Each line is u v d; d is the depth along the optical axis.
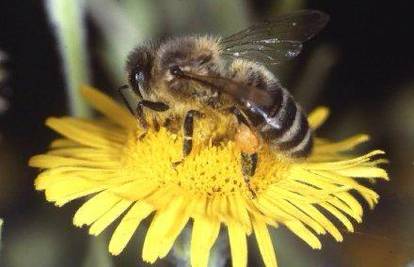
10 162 0.12
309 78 0.12
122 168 0.10
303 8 0.12
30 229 0.12
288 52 0.10
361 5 0.13
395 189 0.12
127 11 0.12
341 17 0.13
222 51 0.10
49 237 0.12
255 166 0.10
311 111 0.12
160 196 0.10
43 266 0.12
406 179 0.12
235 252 0.09
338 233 0.09
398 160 0.12
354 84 0.13
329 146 0.11
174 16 0.12
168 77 0.09
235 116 0.10
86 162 0.10
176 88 0.09
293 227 0.09
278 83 0.10
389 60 0.13
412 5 0.13
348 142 0.11
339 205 0.10
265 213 0.10
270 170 0.10
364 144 0.12
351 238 0.11
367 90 0.13
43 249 0.12
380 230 0.11
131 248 0.11
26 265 0.12
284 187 0.10
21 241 0.12
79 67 0.11
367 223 0.11
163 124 0.10
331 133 0.12
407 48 0.13
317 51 0.12
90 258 0.11
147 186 0.10
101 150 0.10
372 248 0.11
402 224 0.12
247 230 0.09
